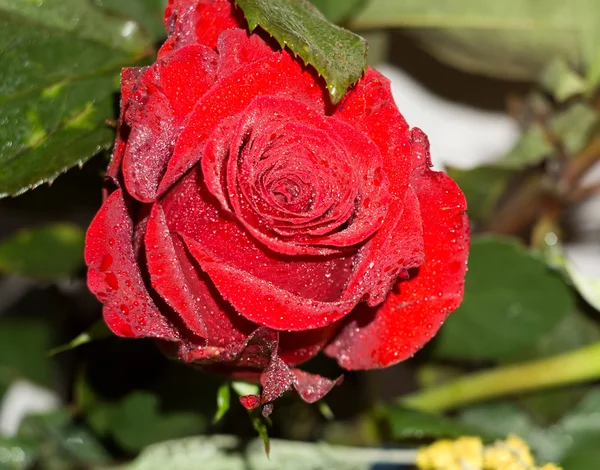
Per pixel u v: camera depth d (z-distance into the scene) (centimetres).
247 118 26
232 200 25
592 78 38
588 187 40
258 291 26
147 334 26
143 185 26
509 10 38
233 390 31
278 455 36
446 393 39
